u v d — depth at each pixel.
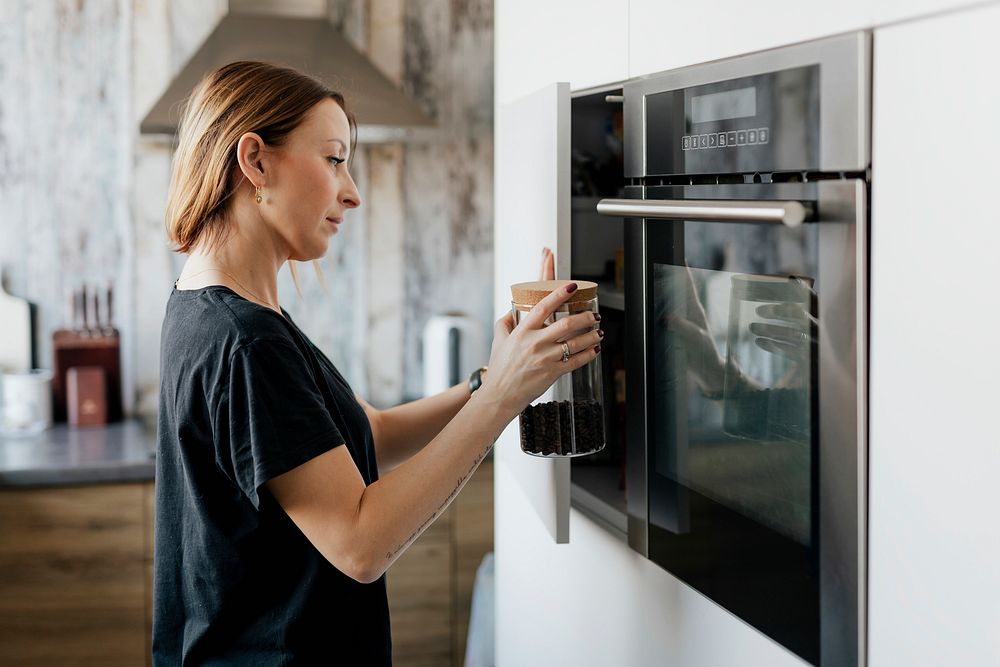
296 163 1.20
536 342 1.09
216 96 1.22
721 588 1.13
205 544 1.19
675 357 1.18
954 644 0.81
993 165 0.74
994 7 0.73
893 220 0.84
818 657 0.97
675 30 1.13
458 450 1.10
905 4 0.81
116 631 2.40
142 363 2.89
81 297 2.83
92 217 2.83
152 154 2.84
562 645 1.61
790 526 1.00
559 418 1.20
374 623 1.29
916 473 0.84
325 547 1.09
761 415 1.03
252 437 1.07
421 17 2.94
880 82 0.84
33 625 2.37
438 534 2.61
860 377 0.89
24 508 2.33
